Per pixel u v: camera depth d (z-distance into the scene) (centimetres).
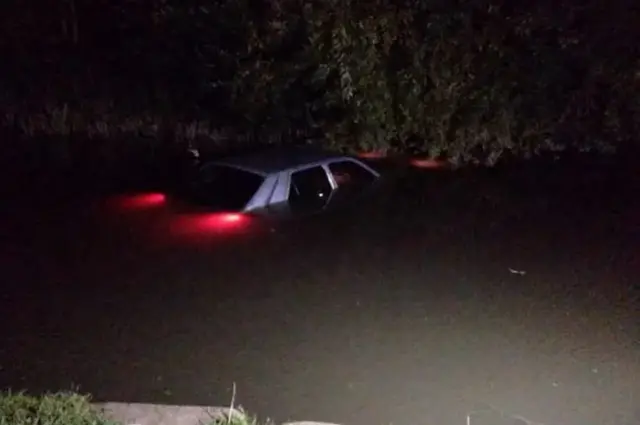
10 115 1852
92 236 1230
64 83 1881
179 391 860
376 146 1719
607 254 1239
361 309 1048
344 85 1684
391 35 1683
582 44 1733
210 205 1275
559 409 851
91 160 1620
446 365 927
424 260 1191
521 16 1711
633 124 1759
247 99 1762
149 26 1841
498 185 1530
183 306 1043
